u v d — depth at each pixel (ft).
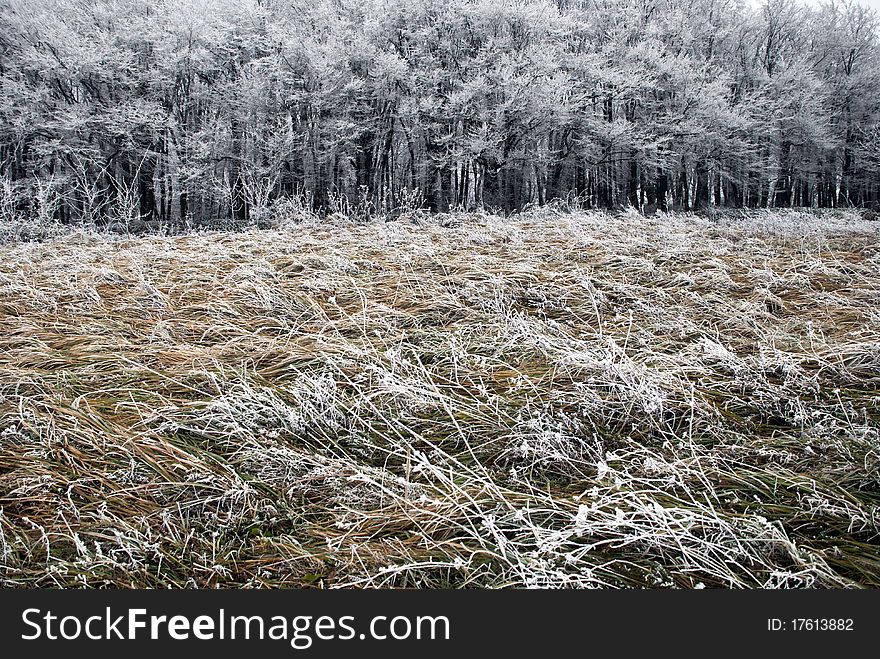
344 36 51.72
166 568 6.93
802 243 23.17
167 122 49.34
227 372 11.75
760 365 11.49
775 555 7.04
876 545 7.22
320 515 7.91
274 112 51.70
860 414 9.95
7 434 9.07
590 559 7.13
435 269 19.22
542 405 10.52
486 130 50.39
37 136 49.75
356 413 10.26
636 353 12.64
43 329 14.32
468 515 7.80
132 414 10.08
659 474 8.57
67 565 6.79
